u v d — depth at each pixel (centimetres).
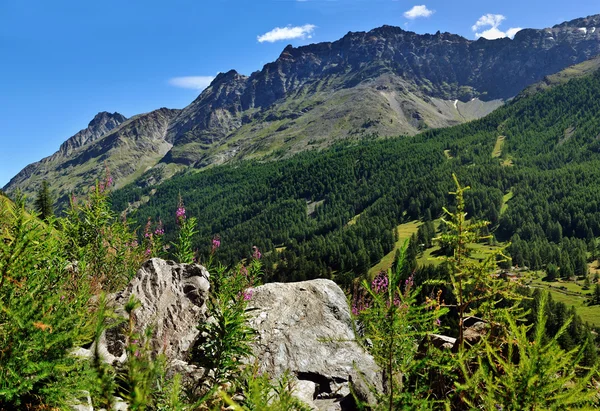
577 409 216
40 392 316
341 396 709
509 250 15100
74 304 403
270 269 14862
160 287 808
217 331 524
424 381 335
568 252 15912
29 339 313
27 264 339
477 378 256
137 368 196
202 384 528
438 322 414
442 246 429
